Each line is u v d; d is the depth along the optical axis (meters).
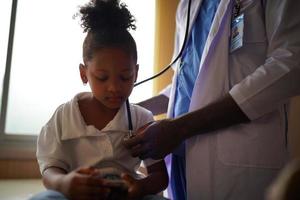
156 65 1.77
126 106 0.81
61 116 0.79
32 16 1.72
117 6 0.85
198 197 0.78
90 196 0.59
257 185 0.73
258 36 0.81
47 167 0.73
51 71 1.74
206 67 0.83
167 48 1.80
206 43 0.86
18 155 1.61
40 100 1.72
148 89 1.78
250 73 0.79
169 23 1.83
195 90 0.83
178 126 0.74
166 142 0.73
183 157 0.91
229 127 0.77
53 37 1.75
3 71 1.66
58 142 0.76
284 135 0.77
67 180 0.61
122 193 0.64
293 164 0.32
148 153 0.74
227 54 0.82
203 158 0.78
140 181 0.70
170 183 0.93
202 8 1.00
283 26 0.74
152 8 1.88
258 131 0.75
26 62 1.71
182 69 0.98
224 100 0.74
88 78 0.77
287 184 0.29
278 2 0.77
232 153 0.76
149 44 1.85
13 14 1.68
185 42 0.99
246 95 0.71
